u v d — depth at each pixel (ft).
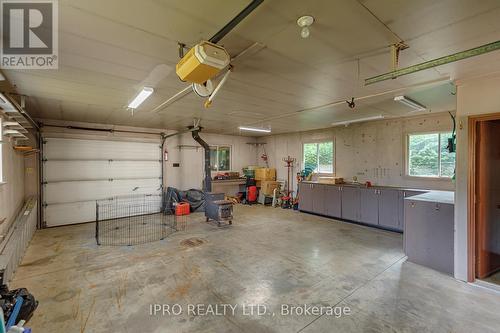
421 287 9.59
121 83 10.52
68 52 7.52
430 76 9.64
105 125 21.70
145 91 11.06
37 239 15.79
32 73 9.22
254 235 16.63
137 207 23.29
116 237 16.24
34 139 18.54
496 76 9.17
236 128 25.14
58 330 7.13
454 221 10.36
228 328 7.23
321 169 25.72
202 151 28.50
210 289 9.46
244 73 9.43
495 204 10.91
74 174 20.08
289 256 12.84
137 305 8.39
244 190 32.24
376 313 7.94
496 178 10.96
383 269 11.24
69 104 14.35
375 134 20.97
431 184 17.80
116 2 5.11
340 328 7.22
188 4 5.21
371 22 5.94
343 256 12.84
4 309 6.05
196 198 25.07
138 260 12.29
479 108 9.55
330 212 21.93
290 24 6.03
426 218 11.50
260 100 13.56
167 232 17.38
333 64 8.58
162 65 8.59
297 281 10.10
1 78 8.52
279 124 22.40
